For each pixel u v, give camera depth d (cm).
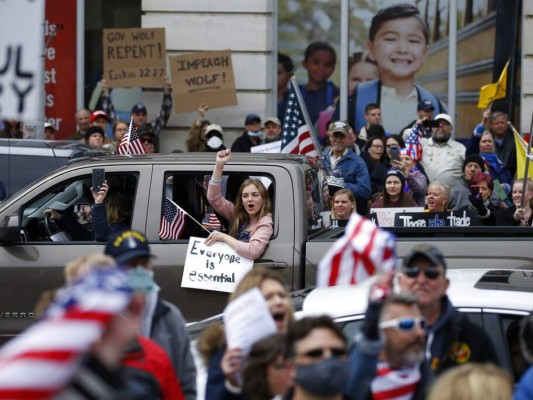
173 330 1381
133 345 1188
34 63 1756
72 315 590
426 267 1363
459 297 1516
